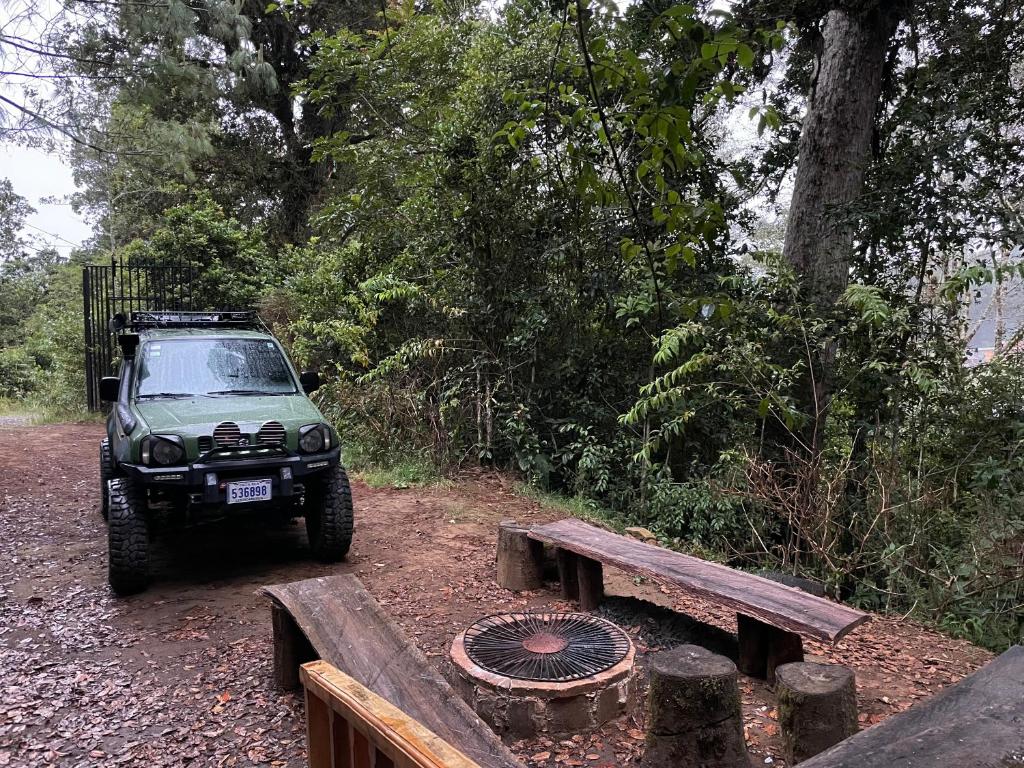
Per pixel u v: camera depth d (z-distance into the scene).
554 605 4.70
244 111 19.86
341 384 9.73
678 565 3.96
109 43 10.63
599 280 7.83
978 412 6.62
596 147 6.96
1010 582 5.44
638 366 8.38
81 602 4.71
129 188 20.48
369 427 9.37
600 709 3.14
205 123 17.70
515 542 4.95
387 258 10.09
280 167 20.47
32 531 6.41
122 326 6.39
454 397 8.91
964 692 1.97
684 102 1.73
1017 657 2.19
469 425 8.98
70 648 4.02
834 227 7.07
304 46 19.02
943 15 7.59
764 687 3.58
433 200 8.69
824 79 7.53
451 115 8.30
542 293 8.30
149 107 12.38
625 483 7.93
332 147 8.77
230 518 5.29
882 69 7.67
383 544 6.01
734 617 4.73
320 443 5.16
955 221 6.57
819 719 2.73
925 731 1.72
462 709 2.59
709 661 2.87
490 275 8.55
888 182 7.00
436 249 8.88
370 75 8.27
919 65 7.98
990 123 7.13
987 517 5.94
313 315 10.72
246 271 14.55
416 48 8.87
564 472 8.52
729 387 7.25
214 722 3.24
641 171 1.98
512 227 8.29
